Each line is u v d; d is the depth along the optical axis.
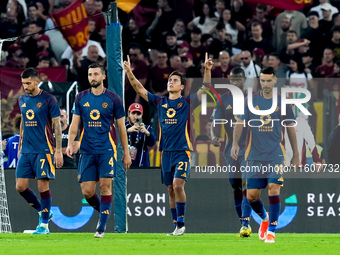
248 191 25.27
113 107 27.08
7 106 39.31
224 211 34.53
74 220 34.59
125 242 23.61
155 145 37.09
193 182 34.69
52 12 59.09
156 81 52.81
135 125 35.41
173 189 31.03
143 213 34.56
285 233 34.00
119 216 33.03
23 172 29.47
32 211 34.62
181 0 58.38
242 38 58.22
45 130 29.20
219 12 58.19
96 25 57.81
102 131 26.89
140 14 58.06
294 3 53.12
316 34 58.03
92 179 27.12
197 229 34.50
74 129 27.14
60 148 29.05
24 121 29.20
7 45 57.38
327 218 34.47
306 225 34.47
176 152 29.69
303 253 19.38
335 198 34.59
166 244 22.48
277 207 24.20
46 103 29.03
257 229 34.50
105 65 55.38
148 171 34.66
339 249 21.20
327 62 56.28
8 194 34.69
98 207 28.67
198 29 55.97
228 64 53.44
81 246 21.28
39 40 56.66
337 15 58.31
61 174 34.56
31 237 27.39
